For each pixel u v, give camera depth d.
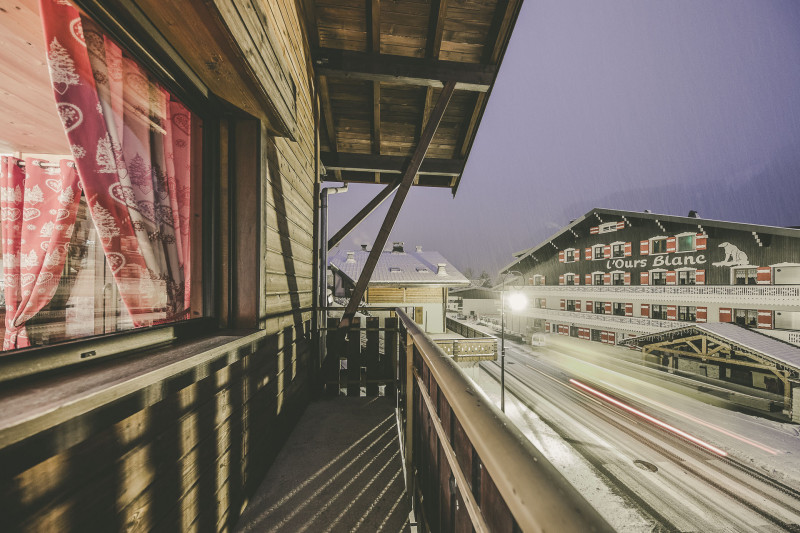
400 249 26.03
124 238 1.24
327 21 3.64
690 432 9.80
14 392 0.75
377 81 4.08
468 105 4.68
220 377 1.70
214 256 1.80
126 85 1.24
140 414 1.12
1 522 0.67
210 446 1.59
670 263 17.61
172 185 1.51
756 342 12.47
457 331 17.77
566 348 21.62
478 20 3.74
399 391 3.62
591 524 0.23
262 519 1.89
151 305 1.38
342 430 3.02
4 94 1.07
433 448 1.31
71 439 0.71
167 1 1.10
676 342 14.94
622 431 9.91
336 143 5.05
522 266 28.20
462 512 0.84
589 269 21.92
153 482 1.19
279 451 2.62
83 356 1.00
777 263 13.99
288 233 2.88
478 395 0.66
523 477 0.36
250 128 1.94
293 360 3.06
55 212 1.11
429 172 5.26
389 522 1.86
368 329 4.01
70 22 1.02
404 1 3.55
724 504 6.69
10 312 1.02
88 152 1.08
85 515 0.90
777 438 9.38
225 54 1.40
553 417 10.90
